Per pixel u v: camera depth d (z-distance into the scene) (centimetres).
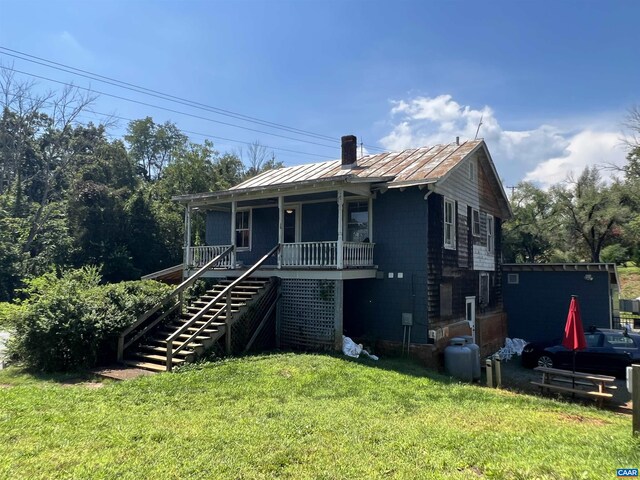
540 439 547
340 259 1192
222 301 1198
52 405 646
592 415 753
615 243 4150
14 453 468
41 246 3428
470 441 532
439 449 502
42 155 4162
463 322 1504
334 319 1193
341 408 672
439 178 1270
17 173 3644
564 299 1852
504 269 1997
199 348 995
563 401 952
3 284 2764
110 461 452
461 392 849
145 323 1085
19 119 3628
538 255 4075
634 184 3684
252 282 1286
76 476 418
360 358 1130
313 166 1858
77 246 2844
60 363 942
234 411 635
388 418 634
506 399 821
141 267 3012
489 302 1812
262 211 1706
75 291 1028
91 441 507
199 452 480
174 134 6044
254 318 1203
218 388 762
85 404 655
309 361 1005
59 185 4188
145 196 3142
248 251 1730
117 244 2911
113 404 659
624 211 3397
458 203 1548
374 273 1347
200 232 3428
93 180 3170
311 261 1279
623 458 474
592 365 1290
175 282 1908
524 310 1938
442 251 1388
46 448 485
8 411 610
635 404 568
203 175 3869
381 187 1327
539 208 4128
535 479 416
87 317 953
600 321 1770
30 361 962
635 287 3597
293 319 1271
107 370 922
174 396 709
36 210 3528
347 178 1174
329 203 1532
